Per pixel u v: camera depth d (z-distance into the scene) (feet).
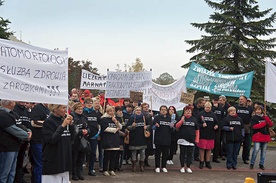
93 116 28.71
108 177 28.37
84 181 26.66
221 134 38.58
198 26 70.23
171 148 35.24
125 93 35.35
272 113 66.80
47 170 18.38
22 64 18.53
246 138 36.86
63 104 19.52
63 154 18.66
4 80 17.87
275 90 33.12
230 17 66.28
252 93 65.00
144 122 30.83
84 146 25.84
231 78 39.06
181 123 31.48
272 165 36.70
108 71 34.81
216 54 67.36
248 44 68.08
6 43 18.10
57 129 18.29
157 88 39.27
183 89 40.06
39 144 23.85
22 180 24.49
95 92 76.33
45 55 19.48
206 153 33.73
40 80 19.08
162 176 29.55
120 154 31.04
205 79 39.60
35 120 23.61
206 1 68.90
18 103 23.80
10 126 19.74
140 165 31.30
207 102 33.96
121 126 29.22
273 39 68.85
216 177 29.96
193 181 28.22
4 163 19.94
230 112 33.63
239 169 33.68
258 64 64.54
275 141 62.08
